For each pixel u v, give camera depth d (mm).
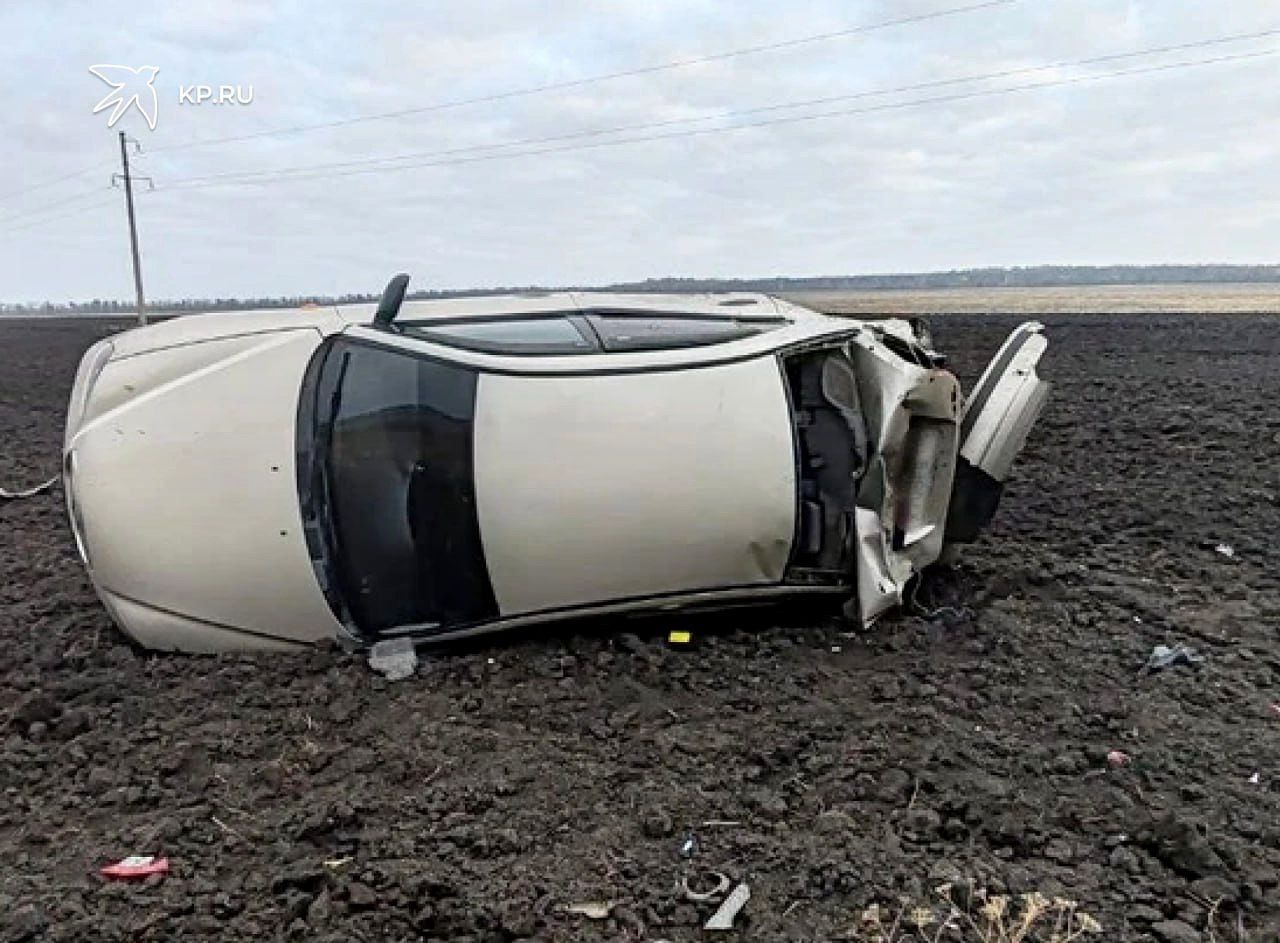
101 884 3457
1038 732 4539
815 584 5641
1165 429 12133
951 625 5871
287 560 5086
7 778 4266
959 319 37781
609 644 5469
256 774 4195
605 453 5090
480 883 3387
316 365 5223
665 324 5723
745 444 5254
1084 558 7160
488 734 4508
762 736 4496
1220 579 6629
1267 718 4609
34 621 6320
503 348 5293
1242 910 3236
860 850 3531
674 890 3350
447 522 5094
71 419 5625
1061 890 3316
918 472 5957
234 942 3146
